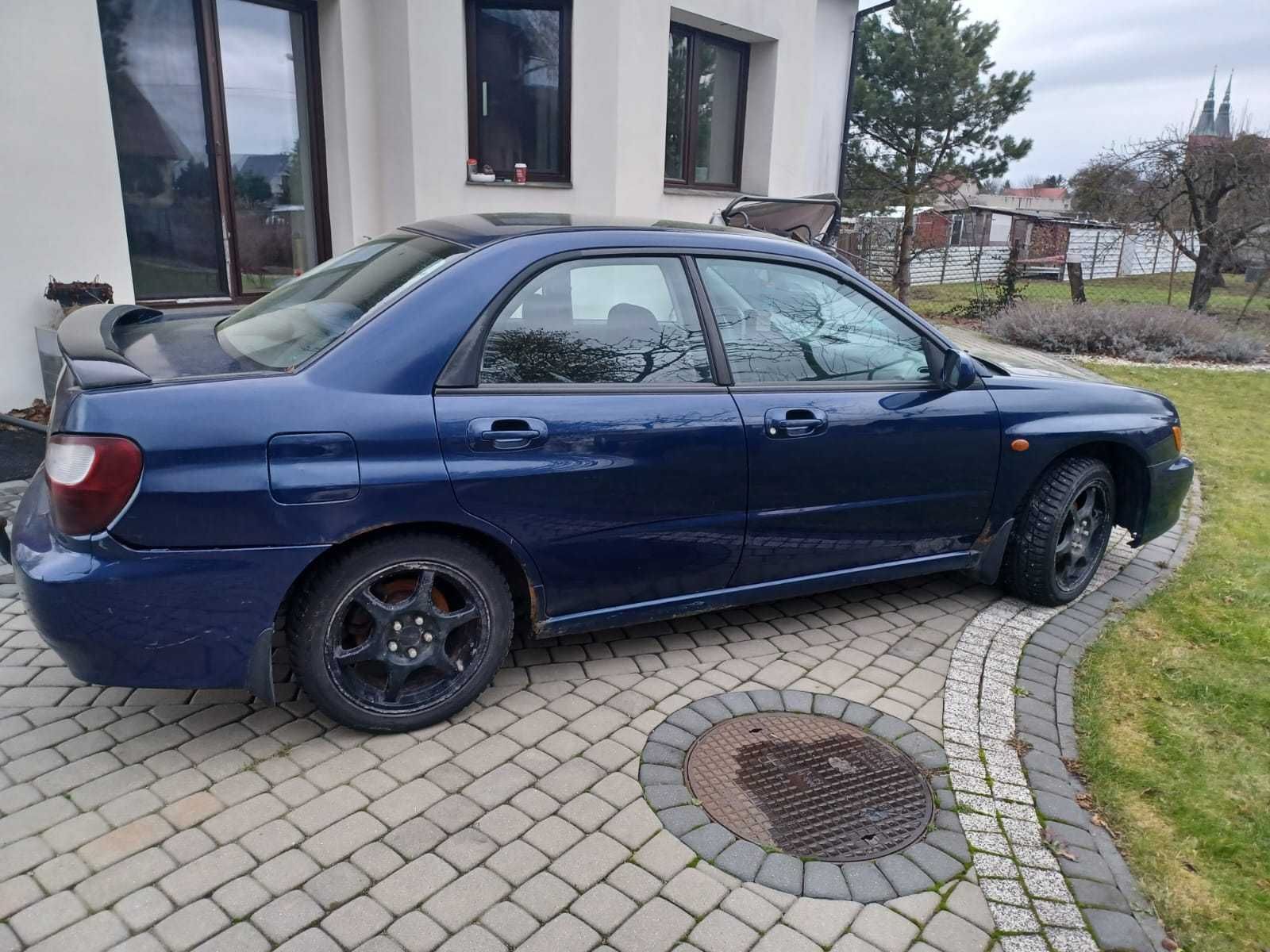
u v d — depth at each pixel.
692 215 9.95
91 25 5.89
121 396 2.47
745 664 3.55
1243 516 5.84
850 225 18.48
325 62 7.48
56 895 2.23
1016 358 11.20
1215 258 14.53
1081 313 12.59
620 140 8.74
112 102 6.44
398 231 3.54
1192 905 2.39
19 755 2.77
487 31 8.11
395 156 7.75
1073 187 15.91
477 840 2.49
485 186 8.14
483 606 3.02
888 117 19.02
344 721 2.89
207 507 2.51
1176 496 4.50
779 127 10.84
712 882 2.38
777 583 3.60
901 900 2.36
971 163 19.83
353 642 2.90
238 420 2.54
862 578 3.80
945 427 3.72
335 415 2.64
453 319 2.84
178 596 2.54
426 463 2.75
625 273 3.18
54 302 6.01
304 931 2.16
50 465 2.48
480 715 3.12
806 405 3.40
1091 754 3.04
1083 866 2.51
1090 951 2.22
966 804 2.75
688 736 3.04
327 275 3.38
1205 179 14.27
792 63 10.73
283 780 2.71
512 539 2.95
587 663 3.50
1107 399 4.23
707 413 3.20
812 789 2.79
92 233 6.14
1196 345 11.97
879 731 3.12
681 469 3.16
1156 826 2.70
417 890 2.30
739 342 3.37
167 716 3.02
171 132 6.79
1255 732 3.24
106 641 2.51
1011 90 18.94
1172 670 3.69
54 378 5.84
